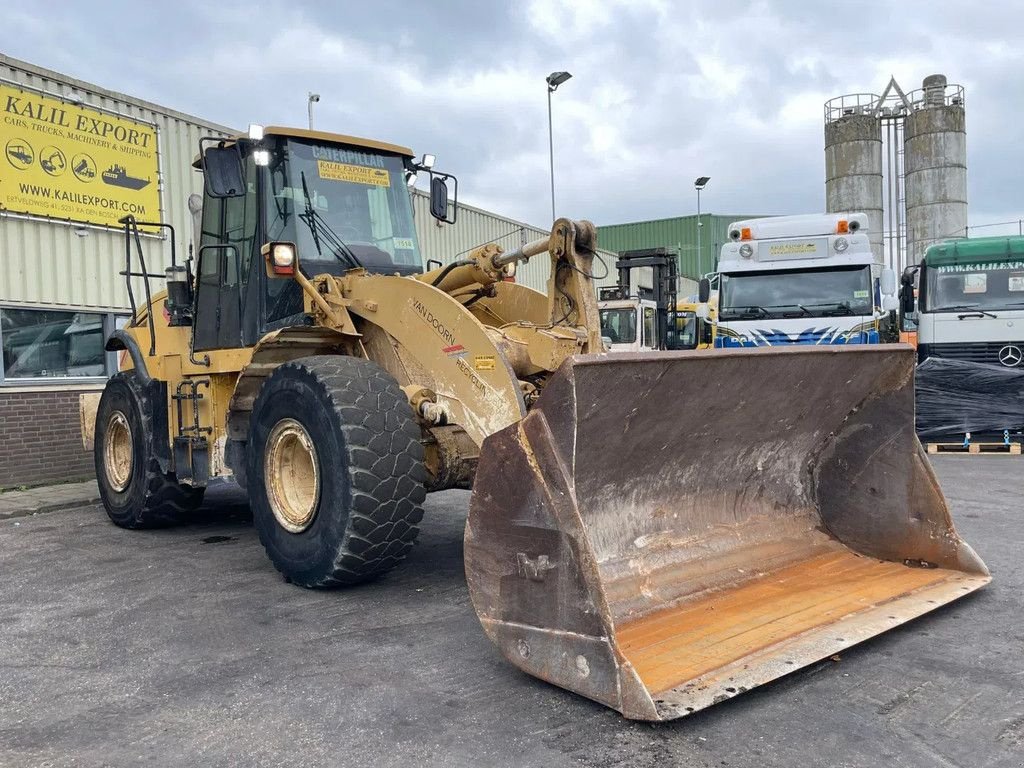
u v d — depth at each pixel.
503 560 3.34
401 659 3.65
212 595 4.77
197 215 6.72
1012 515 6.78
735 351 3.73
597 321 4.32
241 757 2.79
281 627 4.13
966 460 10.67
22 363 9.41
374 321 4.90
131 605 4.61
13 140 9.05
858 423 4.79
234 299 5.91
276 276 5.22
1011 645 3.69
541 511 3.19
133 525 6.88
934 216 25.36
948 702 3.12
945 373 11.49
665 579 3.92
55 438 9.66
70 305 9.71
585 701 3.16
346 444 4.30
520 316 5.57
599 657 2.97
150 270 10.58
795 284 11.75
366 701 3.21
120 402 6.96
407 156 6.27
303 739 2.91
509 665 3.54
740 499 4.55
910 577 4.40
